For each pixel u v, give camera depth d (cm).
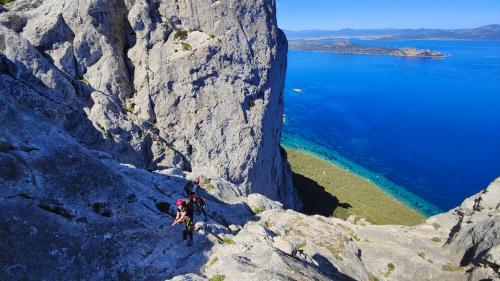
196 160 4772
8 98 1728
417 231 4012
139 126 4406
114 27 4603
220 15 4931
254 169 5106
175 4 4884
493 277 2833
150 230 1669
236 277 1437
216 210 2550
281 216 2948
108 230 1555
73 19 4303
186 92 4753
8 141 1545
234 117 4947
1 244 1270
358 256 2853
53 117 3462
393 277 3094
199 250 1662
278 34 5753
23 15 4134
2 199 1387
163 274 1472
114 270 1418
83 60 4362
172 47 4788
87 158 1722
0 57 3300
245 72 5050
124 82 4606
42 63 3597
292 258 1744
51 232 1399
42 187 1503
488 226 3209
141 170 2539
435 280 3059
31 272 1262
